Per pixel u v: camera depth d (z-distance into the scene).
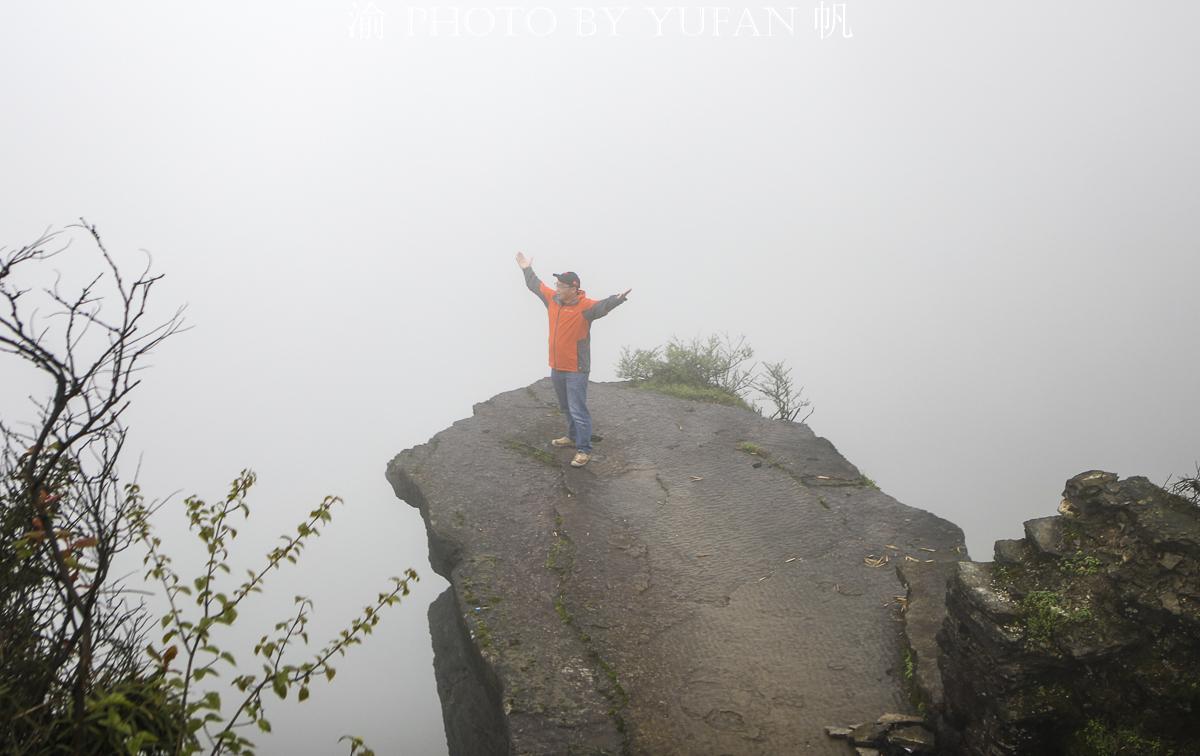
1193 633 3.50
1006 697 3.84
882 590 6.10
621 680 5.10
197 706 2.67
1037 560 4.27
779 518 7.26
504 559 6.46
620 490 7.79
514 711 4.75
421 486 7.69
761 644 5.48
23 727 2.58
